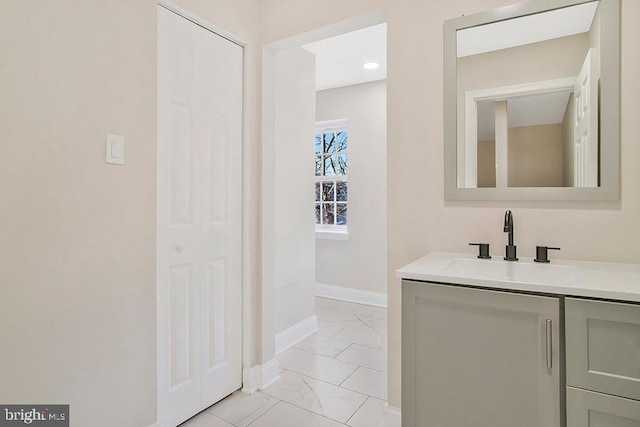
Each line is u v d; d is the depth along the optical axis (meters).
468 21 1.63
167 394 1.73
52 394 1.30
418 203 1.75
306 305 3.11
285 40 2.15
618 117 1.36
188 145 1.82
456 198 1.66
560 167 1.47
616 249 1.38
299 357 2.63
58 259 1.31
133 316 1.56
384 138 3.85
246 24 2.14
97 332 1.43
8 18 1.18
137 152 1.57
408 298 1.33
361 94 3.98
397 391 1.78
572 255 1.45
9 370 1.20
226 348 2.06
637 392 1.00
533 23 1.52
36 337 1.26
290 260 2.96
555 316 1.09
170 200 1.74
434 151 1.71
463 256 1.63
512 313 1.16
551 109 1.49
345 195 4.26
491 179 1.60
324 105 4.22
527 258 1.53
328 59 3.32
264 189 2.24
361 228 4.00
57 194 1.31
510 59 1.56
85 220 1.39
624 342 1.02
